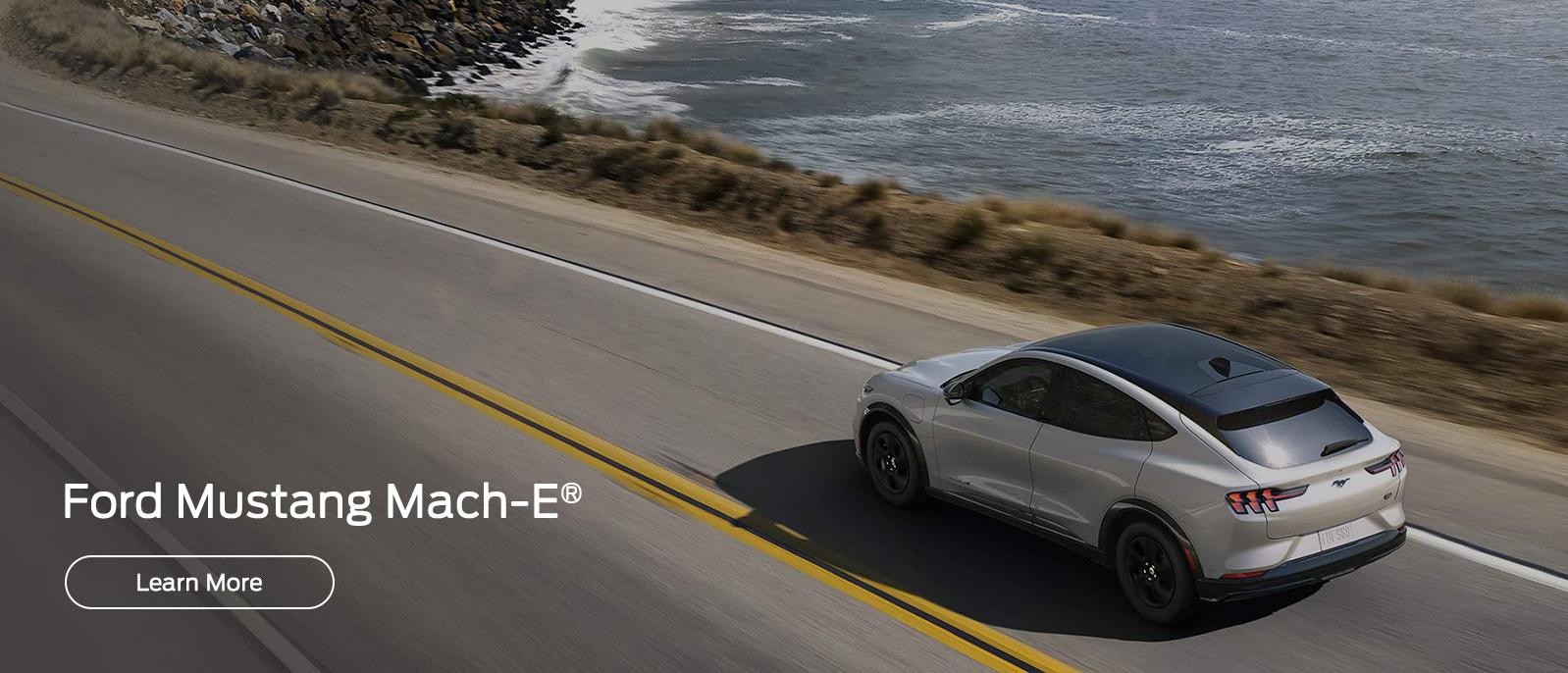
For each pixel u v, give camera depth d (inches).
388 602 260.2
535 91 1877.5
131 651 240.8
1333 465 244.5
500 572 274.7
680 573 276.2
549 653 241.3
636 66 2178.9
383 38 2009.1
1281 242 1133.7
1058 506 275.3
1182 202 1274.6
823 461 347.6
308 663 236.8
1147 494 251.9
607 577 273.4
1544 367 469.7
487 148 910.4
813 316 501.4
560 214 705.0
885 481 320.8
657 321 486.9
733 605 261.9
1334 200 1300.4
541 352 442.6
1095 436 266.5
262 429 357.7
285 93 1123.3
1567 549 291.6
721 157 908.0
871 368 433.7
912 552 290.8
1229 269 610.9
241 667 235.5
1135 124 1716.3
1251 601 266.7
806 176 844.0
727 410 387.9
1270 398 253.8
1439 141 1609.3
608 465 339.9
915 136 1583.4
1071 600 267.9
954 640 249.9
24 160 796.0
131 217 639.1
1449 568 280.7
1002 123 1704.0
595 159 853.2
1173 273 599.5
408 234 626.5
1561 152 1544.0
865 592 269.9
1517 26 2965.1
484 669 235.3
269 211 669.9
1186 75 2185.0
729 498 319.6
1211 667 239.6
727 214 755.4
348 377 407.2
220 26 1790.1
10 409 365.1
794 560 284.7
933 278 628.7
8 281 510.6
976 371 298.4
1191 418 251.0
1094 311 569.3
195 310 478.3
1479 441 384.2
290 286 518.3
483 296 515.5
